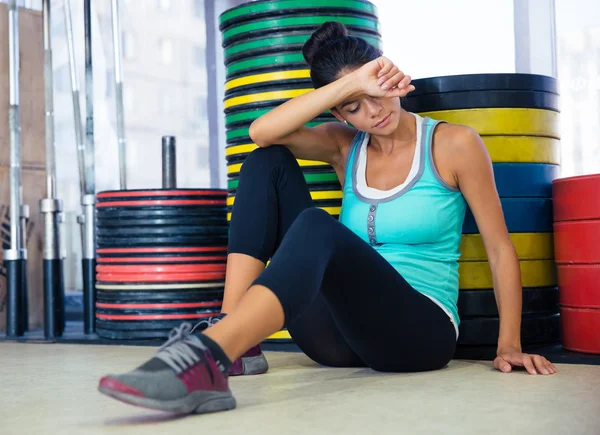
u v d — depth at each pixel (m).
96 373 2.67
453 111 2.90
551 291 2.97
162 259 3.83
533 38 3.71
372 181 2.46
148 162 4.76
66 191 5.03
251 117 3.34
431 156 2.38
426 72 3.97
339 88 2.31
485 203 2.39
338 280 2.04
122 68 4.43
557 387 2.11
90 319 4.22
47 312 4.10
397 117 2.33
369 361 2.37
